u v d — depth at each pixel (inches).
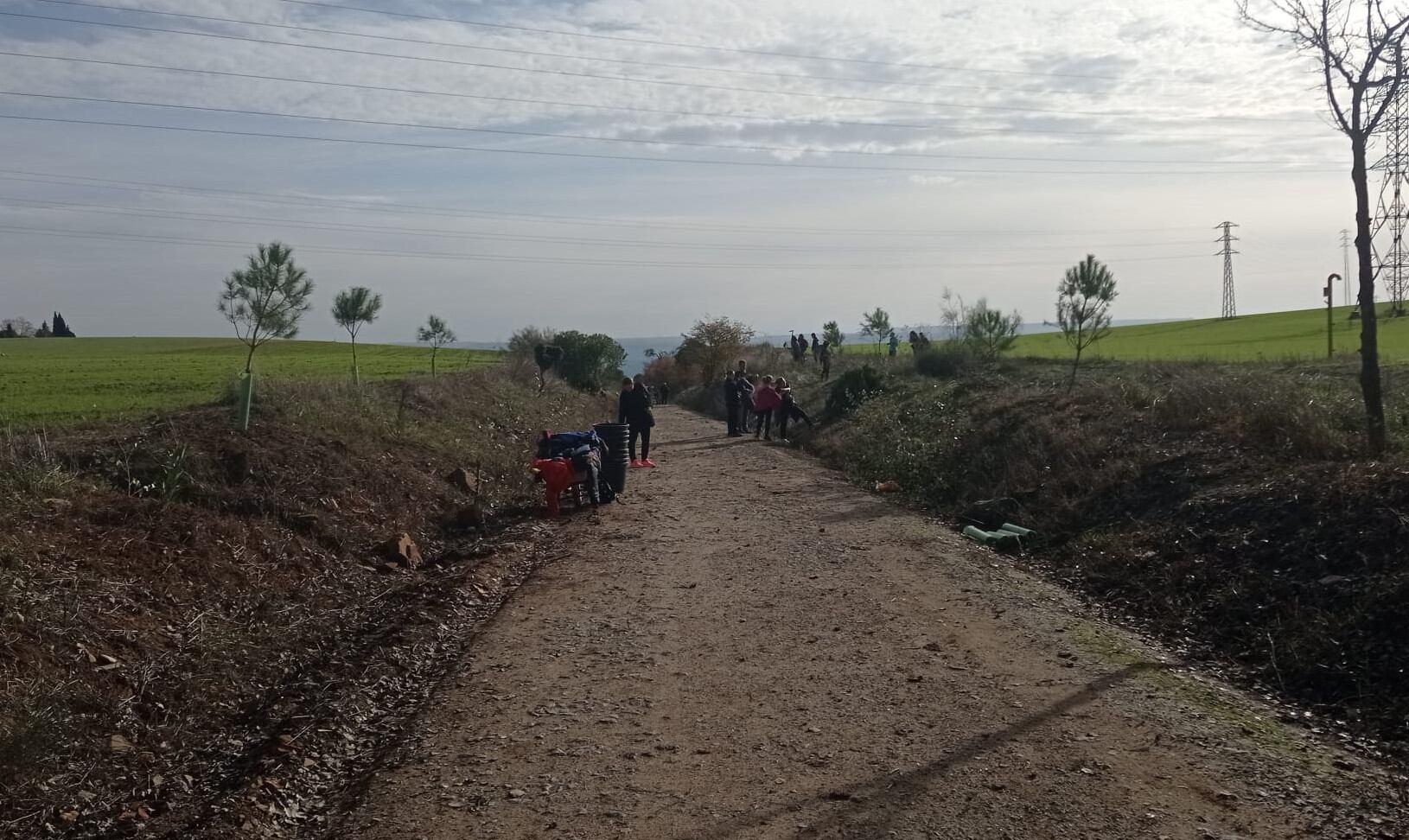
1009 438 545.0
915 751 204.5
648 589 352.5
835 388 970.1
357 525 415.5
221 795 193.3
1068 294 757.9
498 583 369.7
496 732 223.1
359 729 232.5
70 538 296.8
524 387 1043.9
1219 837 165.2
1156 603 307.1
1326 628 250.5
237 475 403.2
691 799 185.6
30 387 975.6
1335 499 301.3
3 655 221.1
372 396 637.3
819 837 168.6
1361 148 347.9
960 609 315.9
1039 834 167.5
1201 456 401.7
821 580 358.9
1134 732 211.6
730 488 597.9
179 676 249.1
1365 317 346.3
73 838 178.1
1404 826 167.9
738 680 253.9
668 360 2137.1
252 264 545.3
